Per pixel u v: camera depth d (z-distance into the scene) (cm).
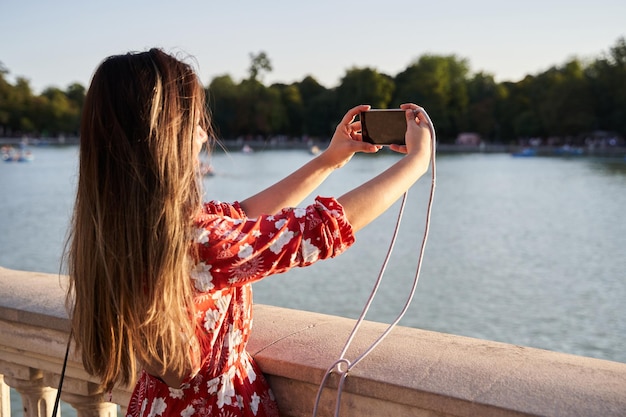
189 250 155
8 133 18062
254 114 15450
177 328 158
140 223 151
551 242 4444
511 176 10212
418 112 185
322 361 201
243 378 185
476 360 195
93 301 159
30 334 267
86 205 157
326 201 162
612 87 13525
